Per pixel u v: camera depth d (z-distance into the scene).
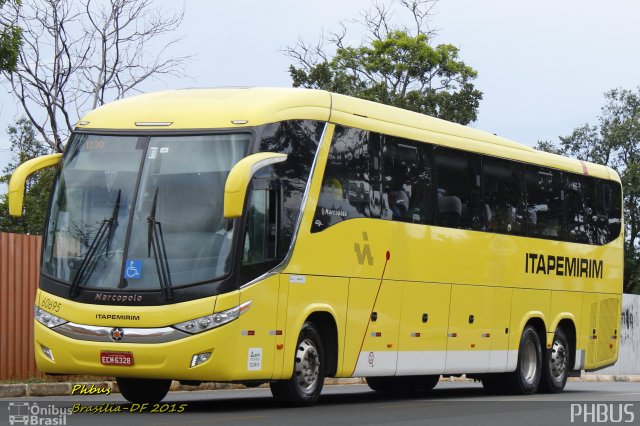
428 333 23.56
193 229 18.34
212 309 17.94
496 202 26.19
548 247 28.36
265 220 18.81
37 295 19.03
